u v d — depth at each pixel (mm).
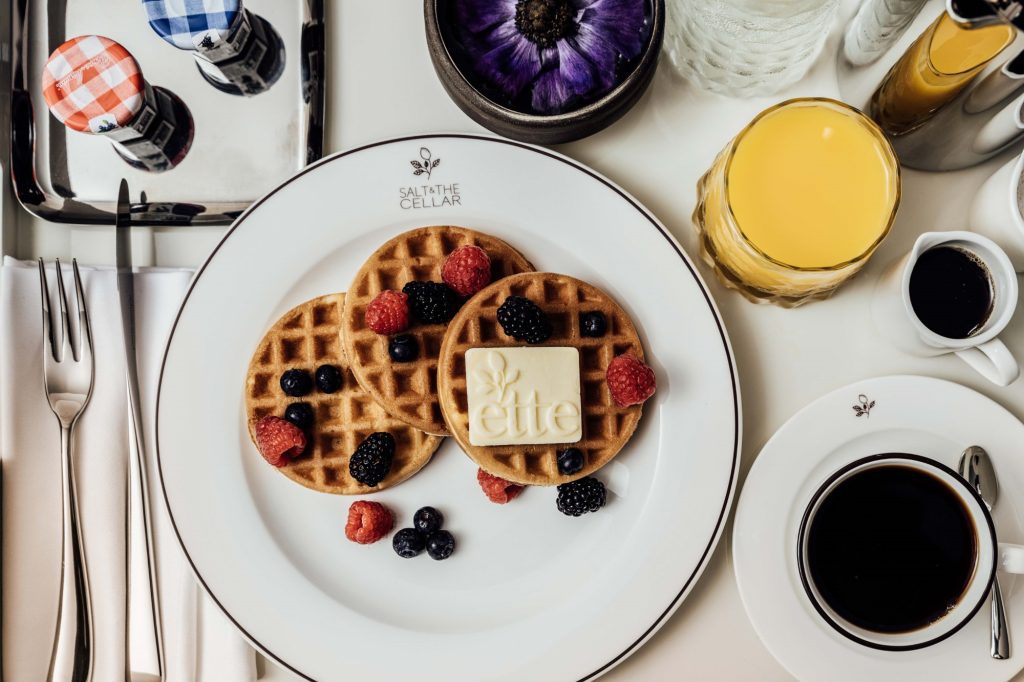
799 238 509
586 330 518
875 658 517
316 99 557
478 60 526
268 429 513
